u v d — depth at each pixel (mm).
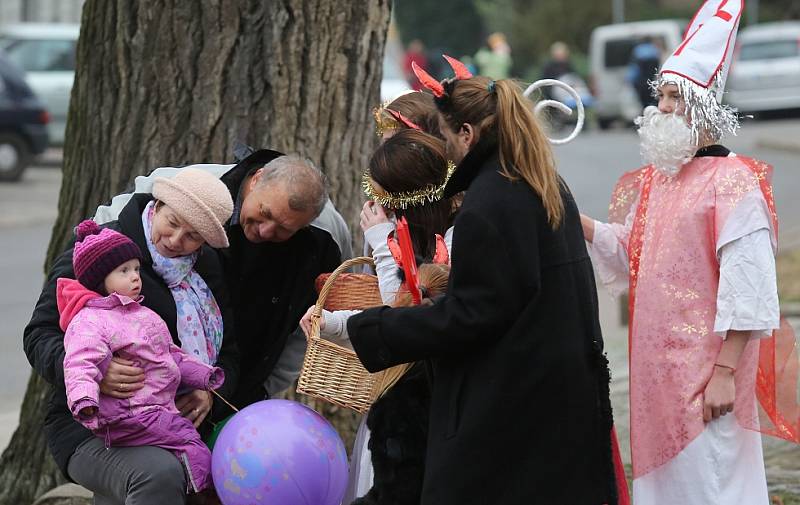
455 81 8203
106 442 8562
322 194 9109
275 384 10195
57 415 9031
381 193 8859
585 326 8055
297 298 9750
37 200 37000
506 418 7824
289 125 11773
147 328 8555
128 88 11906
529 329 7820
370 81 12109
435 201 8812
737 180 8875
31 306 24312
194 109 11750
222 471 8570
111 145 12023
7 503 12625
